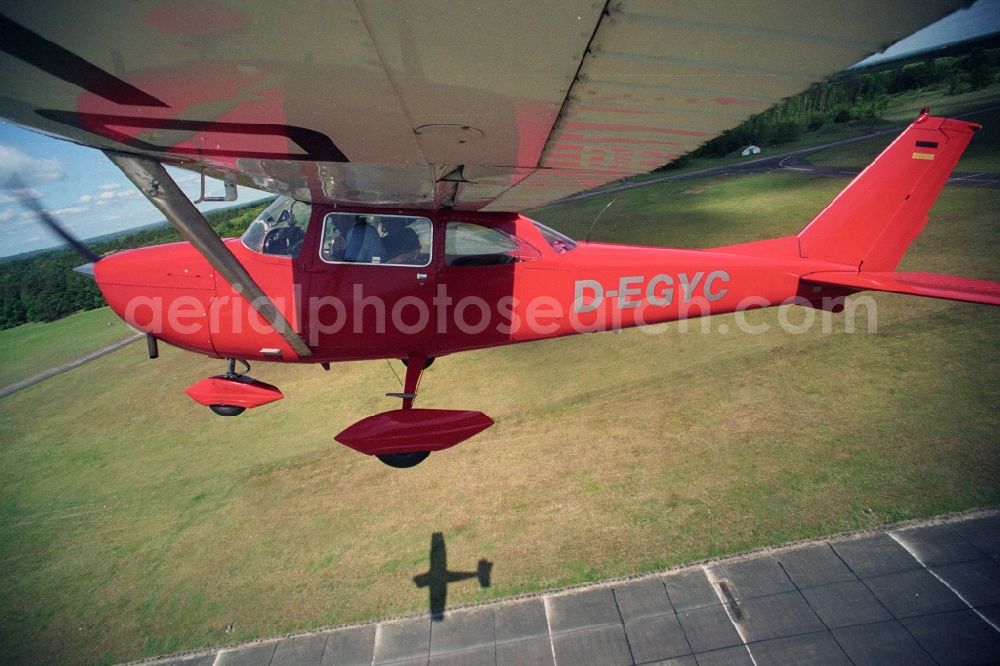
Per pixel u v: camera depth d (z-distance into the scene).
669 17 1.31
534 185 3.52
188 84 1.73
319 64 1.58
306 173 3.18
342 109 1.99
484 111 2.01
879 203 5.86
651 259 5.11
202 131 2.27
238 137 2.37
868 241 5.89
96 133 2.30
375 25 1.35
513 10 1.29
